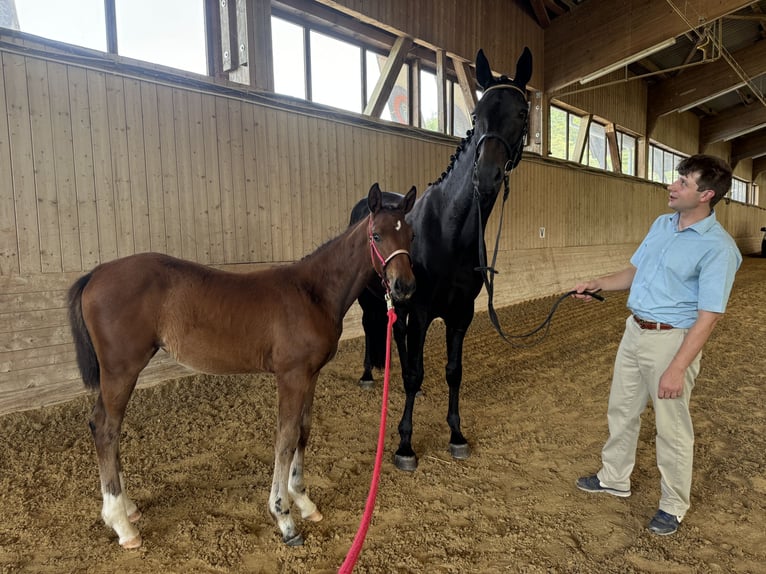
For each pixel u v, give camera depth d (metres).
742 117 15.22
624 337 2.09
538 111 8.39
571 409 3.39
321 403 3.42
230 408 3.30
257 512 2.10
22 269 3.08
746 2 6.68
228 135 4.11
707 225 1.77
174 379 3.65
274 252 4.51
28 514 2.03
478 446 2.79
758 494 2.27
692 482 2.37
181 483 2.32
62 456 2.55
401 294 1.84
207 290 1.88
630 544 1.92
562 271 8.79
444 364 4.42
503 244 7.55
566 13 8.05
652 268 1.92
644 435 2.91
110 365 1.80
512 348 5.02
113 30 3.71
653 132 12.79
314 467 2.51
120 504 1.84
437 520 2.07
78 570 1.72
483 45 6.98
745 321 6.21
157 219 3.72
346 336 5.10
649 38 7.36
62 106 3.19
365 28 5.61
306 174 4.73
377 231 1.91
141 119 3.58
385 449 2.73
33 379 3.05
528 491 2.31
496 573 1.75
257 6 4.31
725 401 3.46
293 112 4.59
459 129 7.55
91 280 1.86
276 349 1.88
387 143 5.57
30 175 3.08
